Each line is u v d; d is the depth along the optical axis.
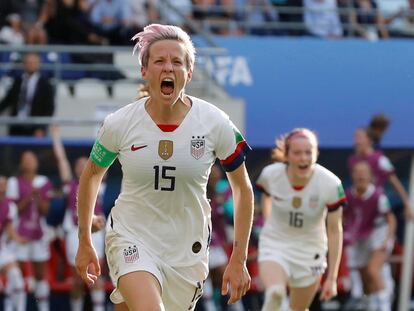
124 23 30.94
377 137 27.84
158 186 11.77
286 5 33.56
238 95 29.95
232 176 12.05
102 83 29.16
